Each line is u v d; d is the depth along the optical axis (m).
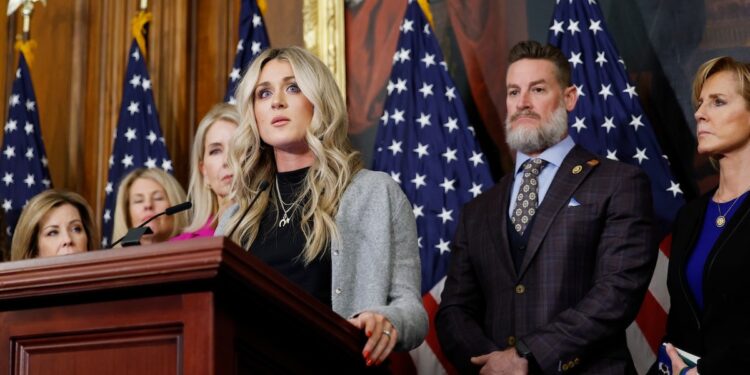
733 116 3.82
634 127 4.77
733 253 3.46
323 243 2.86
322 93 3.07
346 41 5.51
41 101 6.00
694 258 3.64
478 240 3.90
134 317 1.99
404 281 2.84
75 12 6.05
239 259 1.94
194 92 5.80
